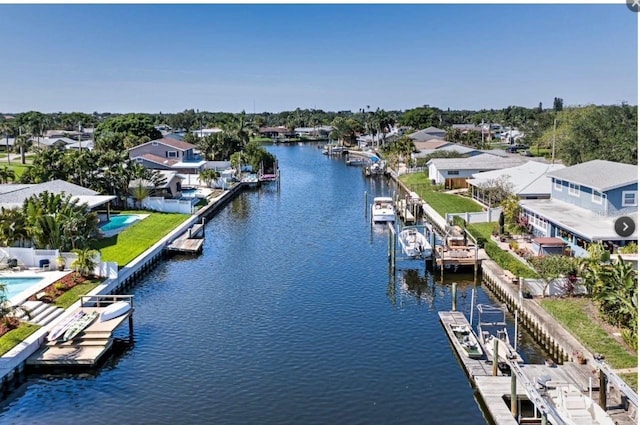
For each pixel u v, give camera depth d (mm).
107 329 35562
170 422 27719
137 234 62094
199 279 50594
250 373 32625
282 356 34844
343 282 49844
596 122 100375
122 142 132500
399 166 127000
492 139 194250
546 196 67562
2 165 119500
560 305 38406
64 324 35438
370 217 79625
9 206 58688
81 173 77938
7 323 35062
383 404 29359
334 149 188375
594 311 37062
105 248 55750
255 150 127250
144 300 44906
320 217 79938
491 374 31109
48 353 33094
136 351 35406
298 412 28609
